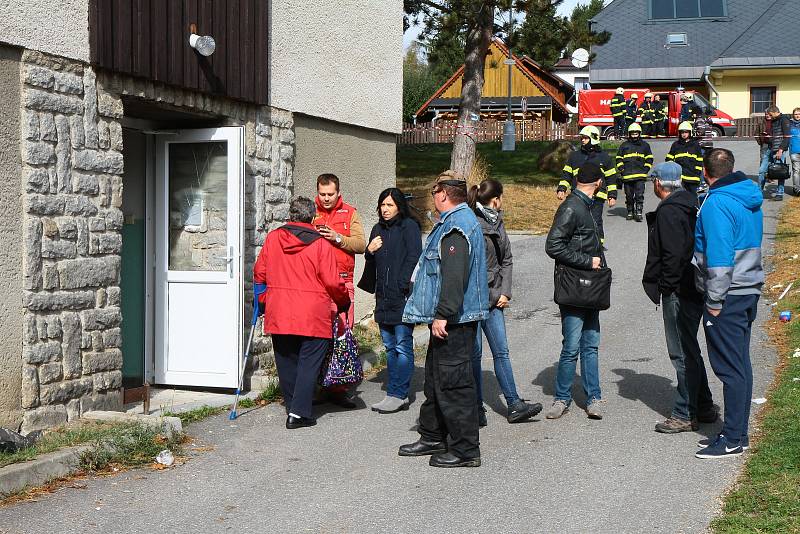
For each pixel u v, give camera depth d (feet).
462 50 71.20
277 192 31.01
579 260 23.07
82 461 19.44
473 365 23.24
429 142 113.09
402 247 25.17
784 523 15.81
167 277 28.60
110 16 23.45
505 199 66.90
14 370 21.01
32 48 21.27
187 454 21.07
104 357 23.68
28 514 16.79
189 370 28.35
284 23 31.48
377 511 17.24
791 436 20.56
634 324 35.94
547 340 34.60
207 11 27.12
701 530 16.03
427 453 21.03
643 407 25.00
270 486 18.78
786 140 65.10
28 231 21.27
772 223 55.11
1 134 20.65
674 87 133.80
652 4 143.64
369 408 25.95
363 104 37.58
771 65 124.16
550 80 169.68
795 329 32.14
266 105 30.50
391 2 39.93
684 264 21.72
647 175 59.31
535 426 23.44
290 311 23.34
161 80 25.25
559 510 17.17
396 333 25.25
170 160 28.78
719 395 25.85
